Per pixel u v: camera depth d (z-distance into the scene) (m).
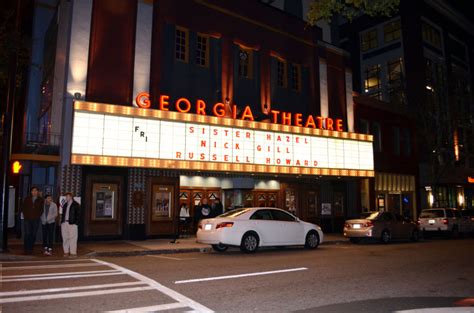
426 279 8.91
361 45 46.00
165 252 14.20
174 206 18.78
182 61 19.97
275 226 14.28
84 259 12.16
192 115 17.88
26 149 17.77
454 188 38.59
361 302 6.71
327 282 8.40
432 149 32.62
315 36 25.91
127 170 17.72
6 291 7.29
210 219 13.90
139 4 18.77
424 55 40.53
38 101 20.75
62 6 18.11
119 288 7.58
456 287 8.05
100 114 15.97
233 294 7.17
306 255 13.12
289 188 23.42
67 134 16.48
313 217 24.19
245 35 22.33
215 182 21.08
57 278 8.62
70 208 12.85
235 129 19.09
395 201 29.80
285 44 24.23
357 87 45.38
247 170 19.22
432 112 33.00
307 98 25.19
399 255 13.44
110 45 17.77
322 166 21.91
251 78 22.59
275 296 7.07
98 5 17.72
